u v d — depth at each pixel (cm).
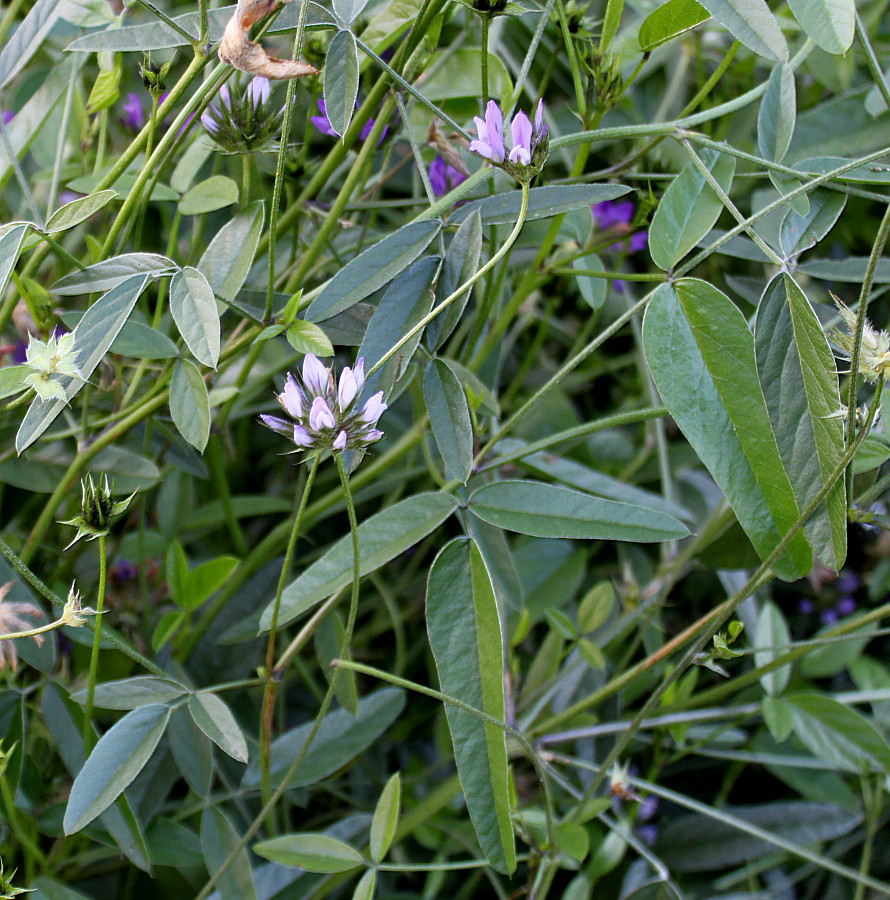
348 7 26
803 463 26
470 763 26
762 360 26
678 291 26
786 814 37
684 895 37
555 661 35
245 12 22
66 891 30
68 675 33
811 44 30
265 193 36
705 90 30
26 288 29
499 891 32
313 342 26
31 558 34
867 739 34
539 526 27
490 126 25
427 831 36
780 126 29
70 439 34
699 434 26
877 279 31
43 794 31
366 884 28
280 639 36
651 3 41
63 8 29
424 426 35
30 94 37
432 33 30
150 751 27
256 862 34
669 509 35
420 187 37
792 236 28
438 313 26
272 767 32
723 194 26
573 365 27
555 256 35
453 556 27
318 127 32
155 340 27
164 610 37
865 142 36
